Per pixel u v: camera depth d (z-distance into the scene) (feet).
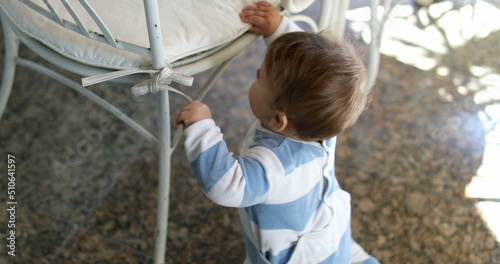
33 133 4.24
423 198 4.16
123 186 4.08
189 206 4.03
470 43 5.14
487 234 4.00
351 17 5.21
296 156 2.38
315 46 2.17
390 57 4.98
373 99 4.69
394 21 5.25
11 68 3.38
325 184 2.57
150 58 2.34
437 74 4.89
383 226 4.00
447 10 5.38
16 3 2.47
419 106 4.68
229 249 3.86
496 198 4.17
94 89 4.55
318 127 2.28
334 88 2.14
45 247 3.73
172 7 2.57
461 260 3.86
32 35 2.43
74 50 2.37
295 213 2.52
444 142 4.47
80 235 3.81
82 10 2.44
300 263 2.72
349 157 4.37
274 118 2.31
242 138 4.42
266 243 2.60
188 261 3.78
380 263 3.82
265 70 2.26
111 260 3.73
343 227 2.89
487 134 4.53
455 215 4.08
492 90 4.81
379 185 4.22
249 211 2.56
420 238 3.95
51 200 3.94
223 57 2.58
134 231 3.88
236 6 2.70
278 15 2.69
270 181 2.30
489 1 2.64
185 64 2.48
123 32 2.39
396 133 4.51
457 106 4.69
